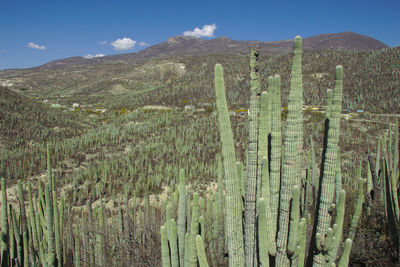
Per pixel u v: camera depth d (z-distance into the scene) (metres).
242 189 4.39
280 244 3.27
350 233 3.64
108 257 9.19
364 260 6.22
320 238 3.22
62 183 26.88
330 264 3.25
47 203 6.26
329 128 3.23
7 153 33.53
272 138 3.44
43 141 41.78
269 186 3.49
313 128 40.19
